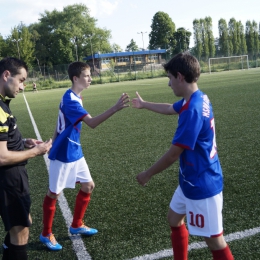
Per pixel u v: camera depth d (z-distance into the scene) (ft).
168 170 15.89
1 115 7.11
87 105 50.39
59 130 9.83
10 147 7.60
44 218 9.73
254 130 22.40
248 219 10.34
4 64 7.32
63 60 225.97
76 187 14.88
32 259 9.33
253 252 8.59
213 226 6.56
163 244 9.38
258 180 13.56
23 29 187.93
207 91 53.78
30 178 16.97
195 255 8.70
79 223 10.31
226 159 16.70
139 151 20.06
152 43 286.25
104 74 153.07
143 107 8.85
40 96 90.43
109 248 9.47
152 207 11.94
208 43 211.20
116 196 13.29
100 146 22.29
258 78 74.49
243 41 212.43
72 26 234.58
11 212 7.54
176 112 8.12
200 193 6.48
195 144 6.42
